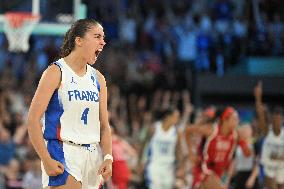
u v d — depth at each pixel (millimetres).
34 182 14641
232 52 25984
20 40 16953
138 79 24078
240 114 24781
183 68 25172
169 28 26328
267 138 14070
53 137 6227
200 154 12461
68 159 6195
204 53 25719
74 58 6340
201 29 26281
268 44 26359
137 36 26266
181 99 23125
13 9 17938
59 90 6234
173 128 15086
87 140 6305
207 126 12359
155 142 15117
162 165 15109
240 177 15242
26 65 23625
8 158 15547
